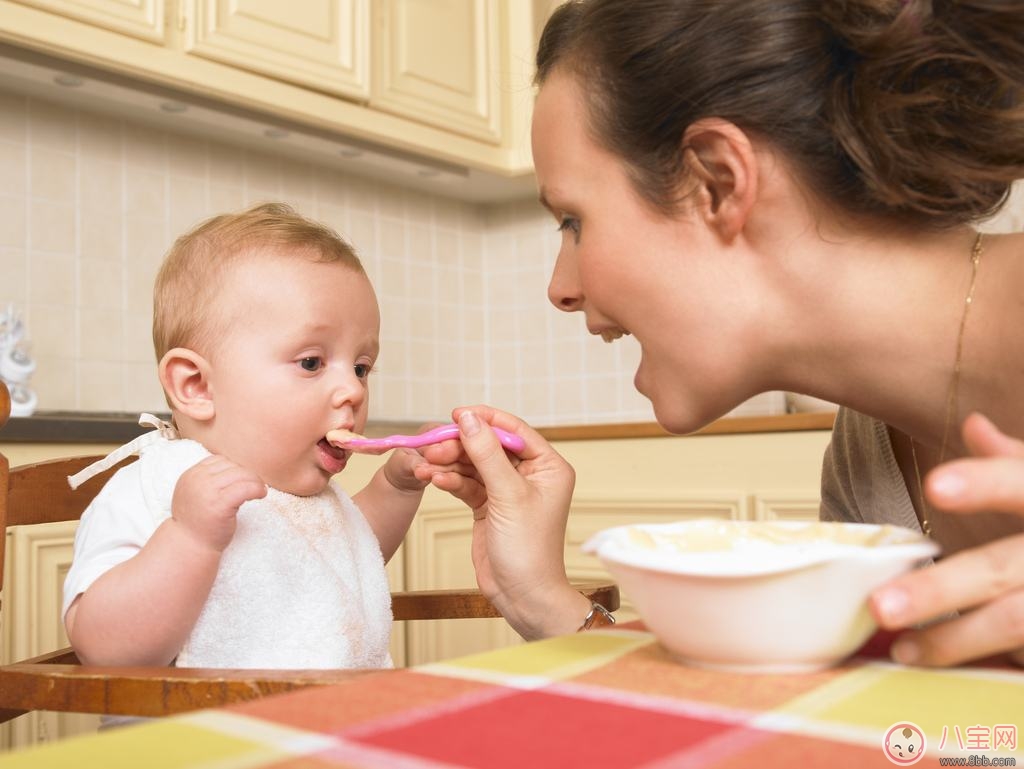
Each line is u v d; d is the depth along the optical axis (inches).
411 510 50.2
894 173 26.0
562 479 38.0
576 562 86.8
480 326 121.3
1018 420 27.2
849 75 26.7
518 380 119.6
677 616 18.8
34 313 80.7
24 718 61.4
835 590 17.9
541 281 118.7
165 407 88.7
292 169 100.9
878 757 14.0
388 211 111.0
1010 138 25.9
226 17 76.5
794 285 28.3
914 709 16.4
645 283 29.8
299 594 40.8
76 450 61.2
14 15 64.4
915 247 27.8
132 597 33.6
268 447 41.0
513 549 36.6
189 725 15.4
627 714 16.1
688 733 15.1
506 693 17.4
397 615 46.3
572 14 32.3
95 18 68.1
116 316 85.9
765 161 27.5
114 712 25.9
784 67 27.0
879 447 36.6
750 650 18.5
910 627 22.5
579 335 116.0
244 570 39.6
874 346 28.2
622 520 85.0
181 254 43.1
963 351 27.3
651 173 28.9
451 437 39.2
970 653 18.6
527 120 102.7
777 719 15.8
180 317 41.8
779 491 77.5
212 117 83.6
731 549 21.3
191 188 92.0
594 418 114.6
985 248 27.8
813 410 89.8
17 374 71.9
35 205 81.1
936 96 25.7
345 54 85.6
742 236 28.6
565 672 19.1
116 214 86.4
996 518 30.5
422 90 93.8
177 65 73.3
